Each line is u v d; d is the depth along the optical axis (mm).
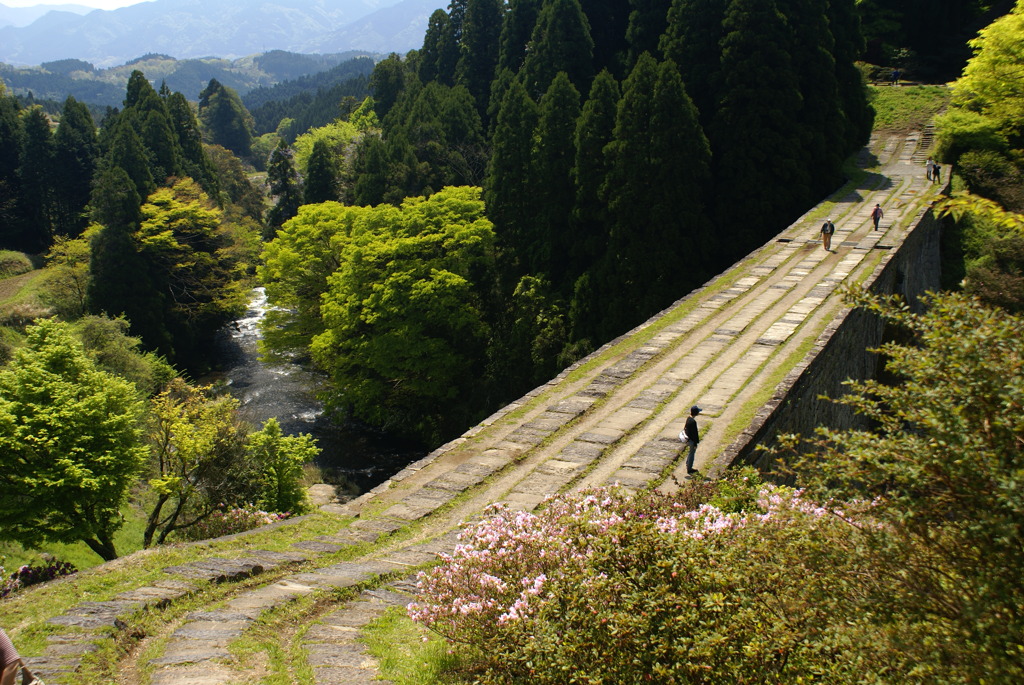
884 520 5840
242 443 21203
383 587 10078
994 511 5078
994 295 30547
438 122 51906
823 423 18812
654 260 34344
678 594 6656
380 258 36625
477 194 42188
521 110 40375
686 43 40094
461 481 14234
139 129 62812
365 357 36188
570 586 7113
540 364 35312
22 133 70188
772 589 6375
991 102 39312
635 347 21109
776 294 24422
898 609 5586
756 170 35969
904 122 50375
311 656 7977
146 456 18750
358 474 33344
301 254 42500
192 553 10906
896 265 26797
